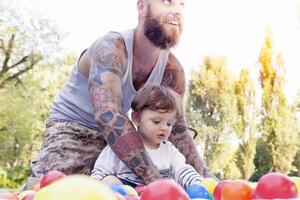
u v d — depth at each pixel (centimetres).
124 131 180
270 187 111
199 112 1388
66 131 226
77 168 218
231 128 1368
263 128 1353
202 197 135
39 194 73
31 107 1391
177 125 224
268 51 1400
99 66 198
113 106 187
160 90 202
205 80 1398
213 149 1360
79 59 235
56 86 1405
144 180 174
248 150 1344
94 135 228
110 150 200
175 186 97
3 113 1373
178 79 237
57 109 237
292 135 1338
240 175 1336
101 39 213
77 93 231
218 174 1352
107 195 74
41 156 219
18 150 1389
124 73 212
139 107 203
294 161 1332
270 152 1336
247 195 118
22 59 1377
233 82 1392
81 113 228
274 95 1362
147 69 224
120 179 189
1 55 1362
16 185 1293
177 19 215
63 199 71
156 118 199
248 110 1372
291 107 1359
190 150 222
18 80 1378
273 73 1376
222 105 1377
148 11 212
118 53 205
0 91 1370
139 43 216
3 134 1372
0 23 1353
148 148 202
